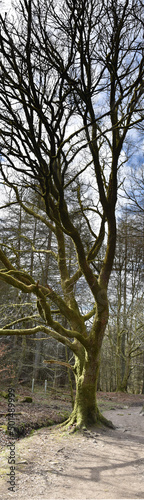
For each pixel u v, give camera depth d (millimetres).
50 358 21562
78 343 11781
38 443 8867
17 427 10039
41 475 6395
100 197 9961
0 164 8070
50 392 19594
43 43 7164
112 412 17672
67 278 12172
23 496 5336
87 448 8539
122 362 30547
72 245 14781
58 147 7910
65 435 9828
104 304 10383
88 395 10859
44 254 17500
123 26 7906
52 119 7332
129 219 15844
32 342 21297
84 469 6934
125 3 7469
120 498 5500
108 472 6832
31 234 20266
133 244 15906
